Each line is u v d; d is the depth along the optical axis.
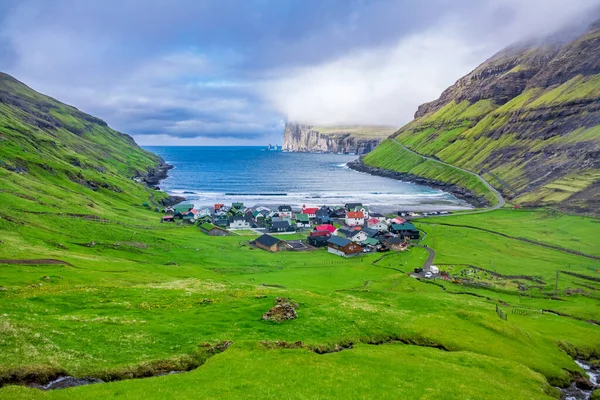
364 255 159.38
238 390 34.09
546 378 52.69
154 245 136.25
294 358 42.38
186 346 44.66
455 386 39.69
